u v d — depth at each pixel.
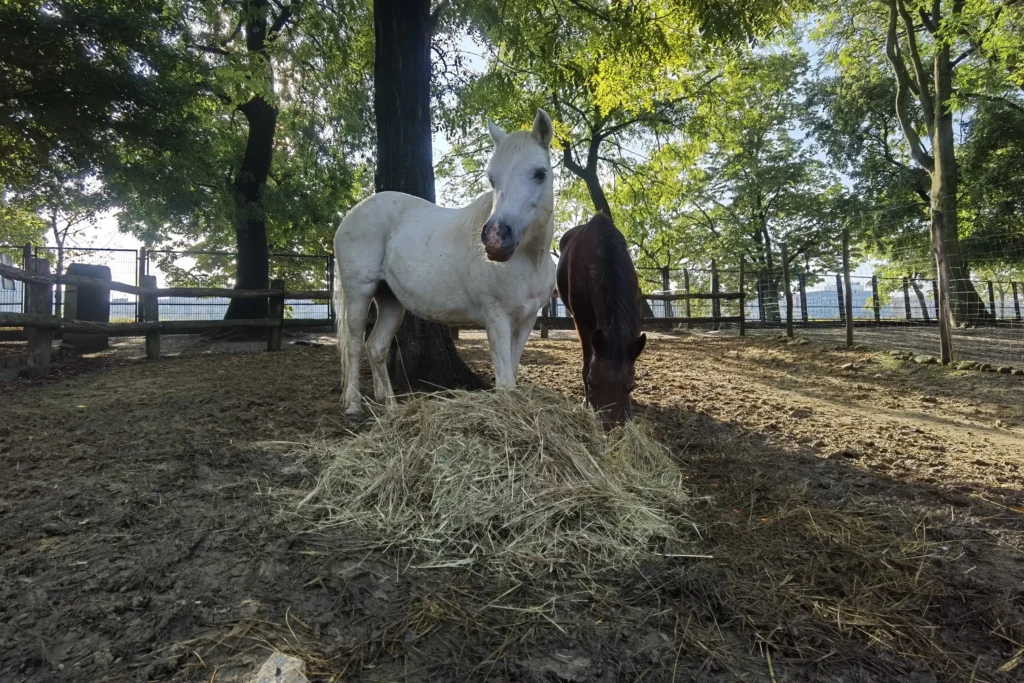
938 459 3.36
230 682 1.47
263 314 12.05
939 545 2.27
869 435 3.89
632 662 1.61
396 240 3.79
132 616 1.71
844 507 2.62
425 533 2.14
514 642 1.67
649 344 10.70
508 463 2.37
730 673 1.58
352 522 2.25
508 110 9.56
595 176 17.42
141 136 9.48
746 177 23.27
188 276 19.50
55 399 4.66
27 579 1.87
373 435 2.71
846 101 19.56
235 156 12.37
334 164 13.41
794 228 23.17
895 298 21.16
